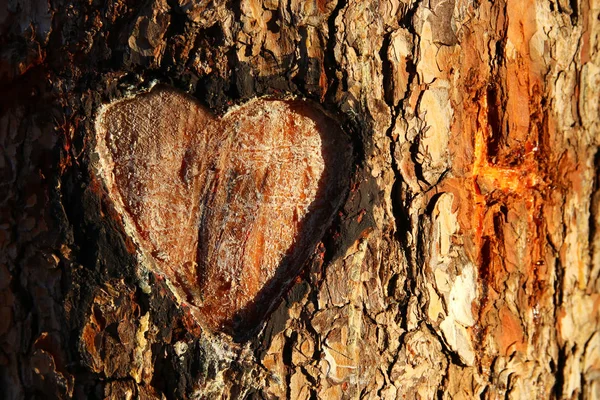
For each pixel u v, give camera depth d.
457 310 0.79
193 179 0.77
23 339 0.79
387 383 0.78
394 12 0.77
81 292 0.77
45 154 0.77
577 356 0.87
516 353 0.82
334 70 0.76
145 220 0.77
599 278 0.89
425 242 0.78
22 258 0.79
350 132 0.76
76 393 0.78
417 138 0.77
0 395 0.81
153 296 0.77
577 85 0.85
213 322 0.78
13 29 0.78
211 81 0.76
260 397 0.77
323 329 0.77
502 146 0.80
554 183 0.84
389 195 0.77
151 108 0.77
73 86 0.77
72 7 0.76
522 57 0.80
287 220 0.77
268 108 0.77
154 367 0.77
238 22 0.75
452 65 0.78
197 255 0.77
